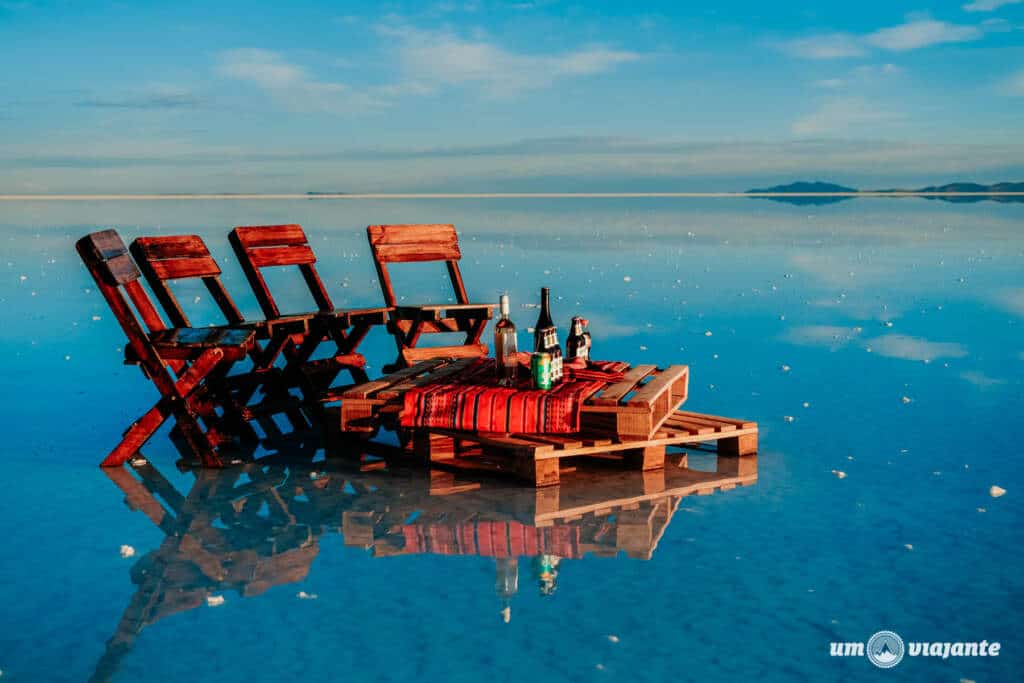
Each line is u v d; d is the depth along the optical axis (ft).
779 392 21.34
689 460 16.49
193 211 123.85
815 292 39.55
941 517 13.12
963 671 8.74
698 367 24.23
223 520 13.28
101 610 10.16
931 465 15.69
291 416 19.19
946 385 21.88
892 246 62.80
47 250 60.39
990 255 55.57
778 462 16.07
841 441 17.26
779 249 61.11
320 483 15.23
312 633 9.55
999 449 16.58
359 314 20.65
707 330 30.19
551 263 52.21
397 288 42.11
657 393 15.98
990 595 10.49
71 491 14.70
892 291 39.68
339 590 10.68
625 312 34.17
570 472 15.87
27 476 15.51
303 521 13.23
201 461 16.42
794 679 8.57
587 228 85.97
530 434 15.74
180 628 9.71
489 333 30.53
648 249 61.36
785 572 11.15
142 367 16.33
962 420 18.67
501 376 16.33
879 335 29.07
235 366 26.17
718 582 10.87
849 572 11.14
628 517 13.32
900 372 23.45
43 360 26.04
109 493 14.62
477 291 40.52
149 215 109.09
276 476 15.67
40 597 10.52
